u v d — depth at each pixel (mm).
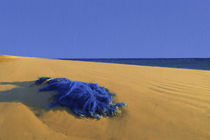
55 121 2301
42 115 2408
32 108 2566
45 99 2936
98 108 2768
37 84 3854
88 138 1996
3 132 1892
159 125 2430
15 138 1815
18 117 2223
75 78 5348
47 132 2014
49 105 2682
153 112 2891
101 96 3141
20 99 2854
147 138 2078
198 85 5031
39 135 1927
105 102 3061
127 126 2361
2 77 4719
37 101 2836
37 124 2146
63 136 1976
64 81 3514
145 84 5023
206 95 3943
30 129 2014
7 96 2990
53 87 3340
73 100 2887
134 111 2902
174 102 3430
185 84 5121
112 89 4234
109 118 2615
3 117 2191
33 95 3082
